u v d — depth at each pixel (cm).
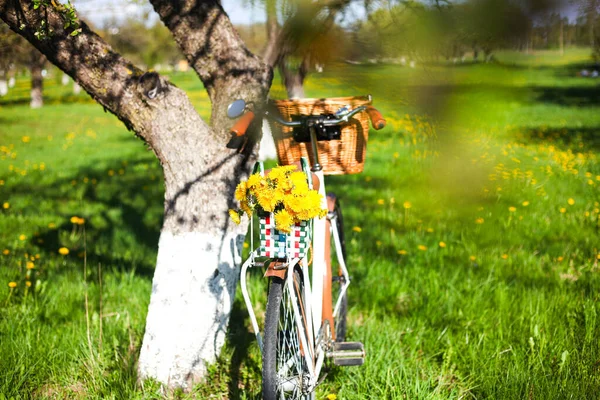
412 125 263
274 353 244
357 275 498
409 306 445
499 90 202
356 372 344
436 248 561
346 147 319
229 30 336
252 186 251
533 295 446
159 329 330
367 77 247
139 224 706
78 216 743
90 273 504
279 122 298
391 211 706
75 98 3706
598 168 934
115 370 340
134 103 321
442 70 218
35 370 341
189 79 4159
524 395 312
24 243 602
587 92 2159
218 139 329
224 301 341
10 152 1374
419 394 314
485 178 273
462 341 381
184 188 326
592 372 333
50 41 304
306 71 353
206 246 328
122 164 1177
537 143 1173
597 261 532
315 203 245
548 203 717
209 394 332
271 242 259
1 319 402
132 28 2156
